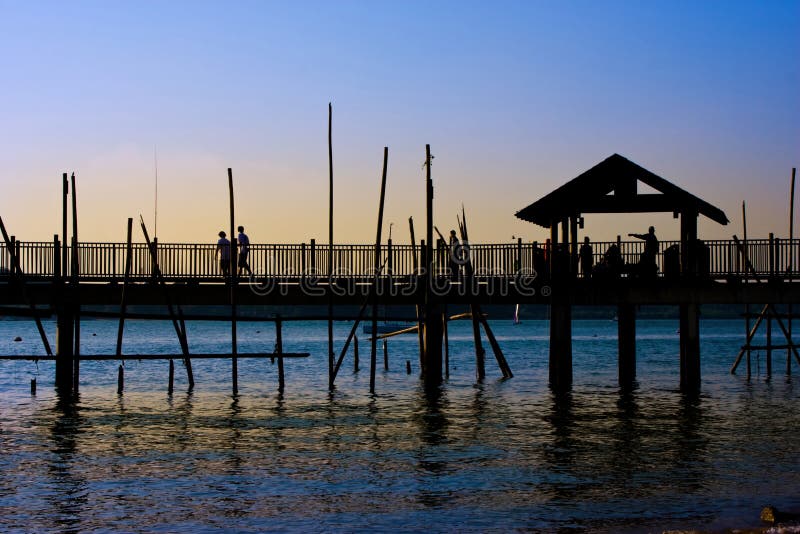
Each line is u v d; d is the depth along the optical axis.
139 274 35.03
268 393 37.91
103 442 26.20
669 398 35.53
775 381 42.28
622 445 25.42
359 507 18.95
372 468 22.62
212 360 57.31
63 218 34.41
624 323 40.66
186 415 31.38
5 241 34.00
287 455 24.28
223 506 19.06
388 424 29.27
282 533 17.20
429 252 36.22
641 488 20.33
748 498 19.38
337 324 160.38
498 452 24.53
